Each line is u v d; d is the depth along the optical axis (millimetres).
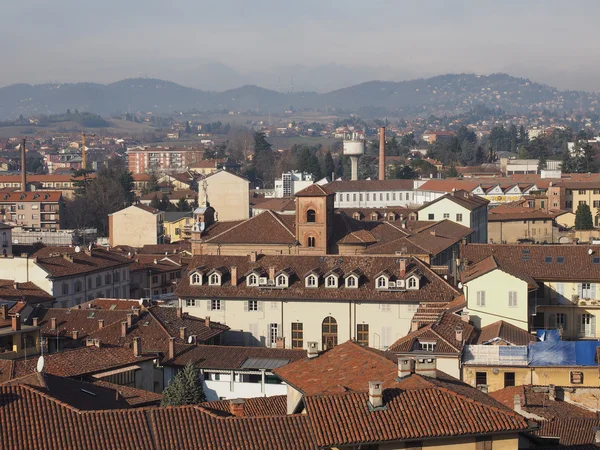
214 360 141000
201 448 74125
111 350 135250
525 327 138125
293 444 74062
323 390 84125
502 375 122438
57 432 75375
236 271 177125
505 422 75500
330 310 172000
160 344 149125
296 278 175375
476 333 135125
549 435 94688
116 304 184625
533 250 161500
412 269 171625
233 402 92375
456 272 180750
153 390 138000
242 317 175250
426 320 144625
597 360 121438
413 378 81562
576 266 155875
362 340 170875
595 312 153000
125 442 74812
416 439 73812
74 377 122688
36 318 162625
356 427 74312
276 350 145000
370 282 172375
